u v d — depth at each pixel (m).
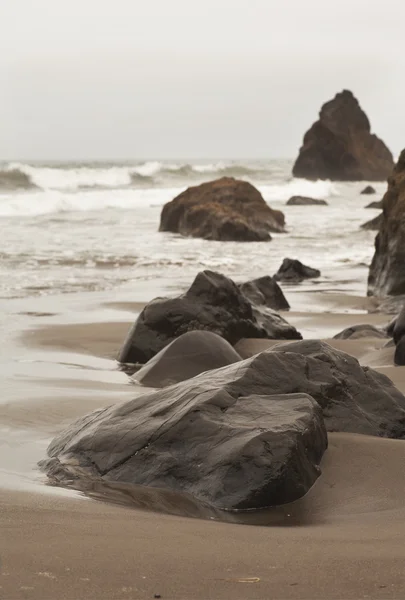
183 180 64.88
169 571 2.96
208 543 3.50
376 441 5.47
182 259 23.66
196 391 5.39
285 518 4.39
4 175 51.66
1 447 5.78
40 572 2.86
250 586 2.82
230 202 32.50
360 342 11.28
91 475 5.04
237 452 4.71
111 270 20.83
